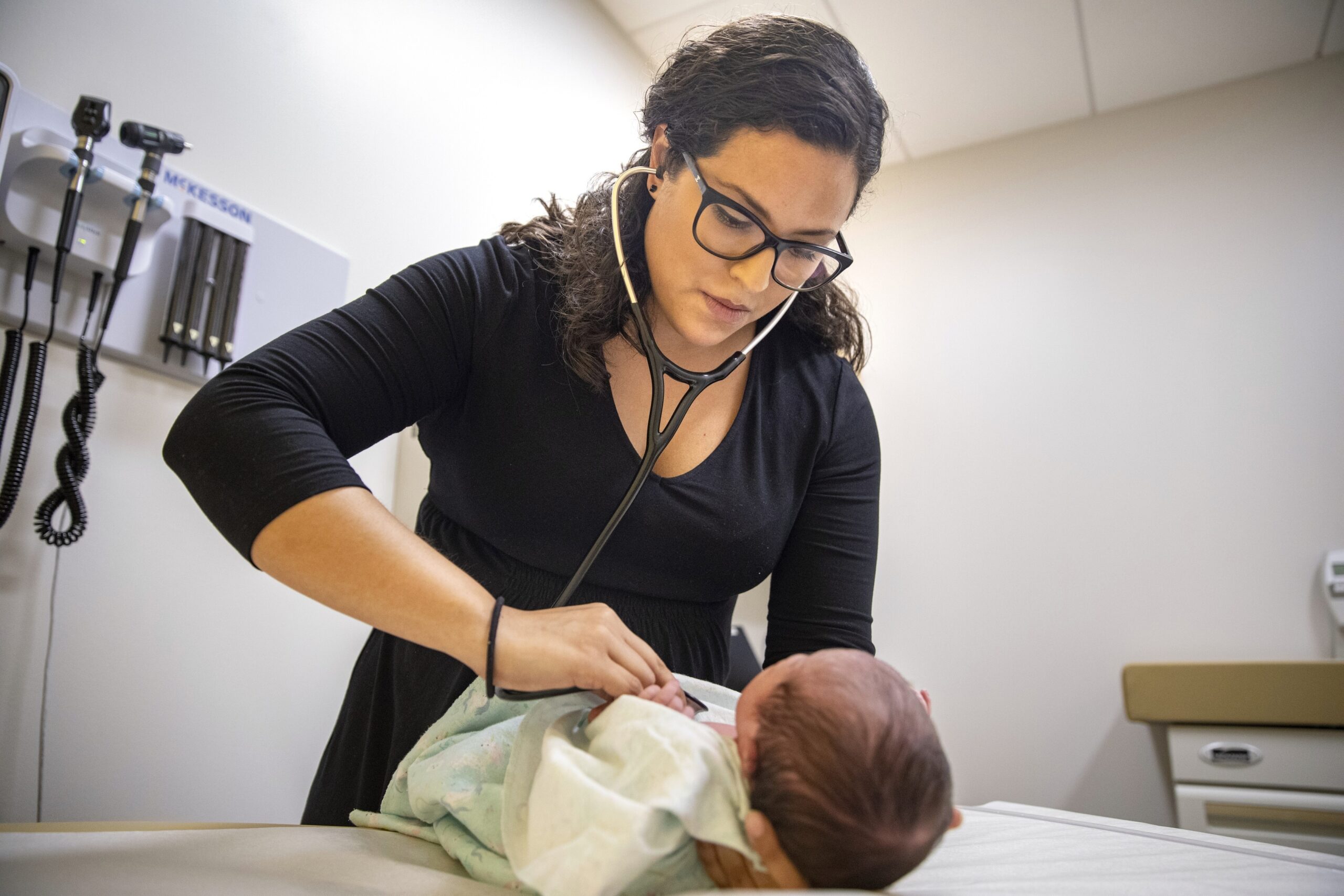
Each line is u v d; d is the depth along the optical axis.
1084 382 2.55
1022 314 2.69
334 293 1.61
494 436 0.83
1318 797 1.78
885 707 0.59
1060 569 2.44
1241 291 2.44
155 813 1.29
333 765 0.90
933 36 2.46
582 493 0.83
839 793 0.55
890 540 2.65
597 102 2.50
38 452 1.20
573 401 0.84
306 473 0.64
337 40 1.71
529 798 0.64
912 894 0.60
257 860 0.59
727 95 0.75
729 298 0.79
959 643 2.50
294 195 1.59
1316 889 0.65
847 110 0.73
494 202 2.06
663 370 0.79
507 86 2.15
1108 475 2.46
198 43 1.44
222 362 1.41
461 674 0.84
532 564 0.87
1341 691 1.80
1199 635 2.25
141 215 1.25
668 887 0.61
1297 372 2.33
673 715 0.62
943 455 2.66
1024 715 2.38
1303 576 2.19
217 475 0.65
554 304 0.86
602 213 0.87
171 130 1.38
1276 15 2.32
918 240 2.90
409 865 0.61
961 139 2.89
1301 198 2.44
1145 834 0.89
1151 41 2.44
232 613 1.42
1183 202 2.57
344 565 0.62
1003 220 2.80
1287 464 2.28
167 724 1.31
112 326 1.27
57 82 1.24
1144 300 2.54
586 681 0.63
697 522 0.85
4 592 1.15
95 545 1.25
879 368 2.81
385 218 1.77
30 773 1.15
